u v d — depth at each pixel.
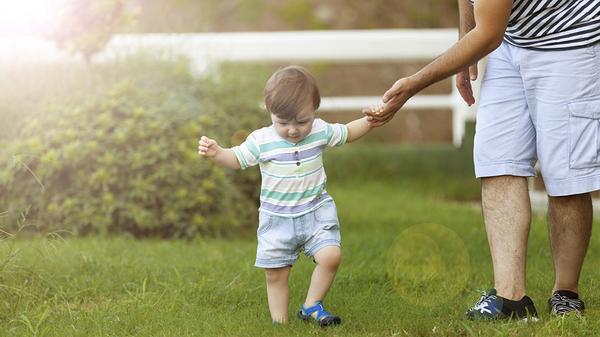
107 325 5.76
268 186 5.74
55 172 9.70
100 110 10.01
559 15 5.55
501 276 5.77
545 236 9.09
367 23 22.08
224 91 11.02
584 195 5.82
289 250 5.75
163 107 10.14
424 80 5.66
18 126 10.35
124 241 9.07
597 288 6.69
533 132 5.85
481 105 5.93
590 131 5.60
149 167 9.80
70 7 10.33
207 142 5.68
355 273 7.34
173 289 6.75
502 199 5.81
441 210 11.96
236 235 10.09
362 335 5.48
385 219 11.11
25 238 9.58
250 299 6.52
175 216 9.67
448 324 5.69
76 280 6.90
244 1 21.50
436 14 21.77
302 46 14.29
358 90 21.62
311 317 5.71
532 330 5.45
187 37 12.33
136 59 11.50
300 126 5.64
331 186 14.80
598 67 5.55
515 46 5.77
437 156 15.76
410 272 7.45
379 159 15.84
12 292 6.36
